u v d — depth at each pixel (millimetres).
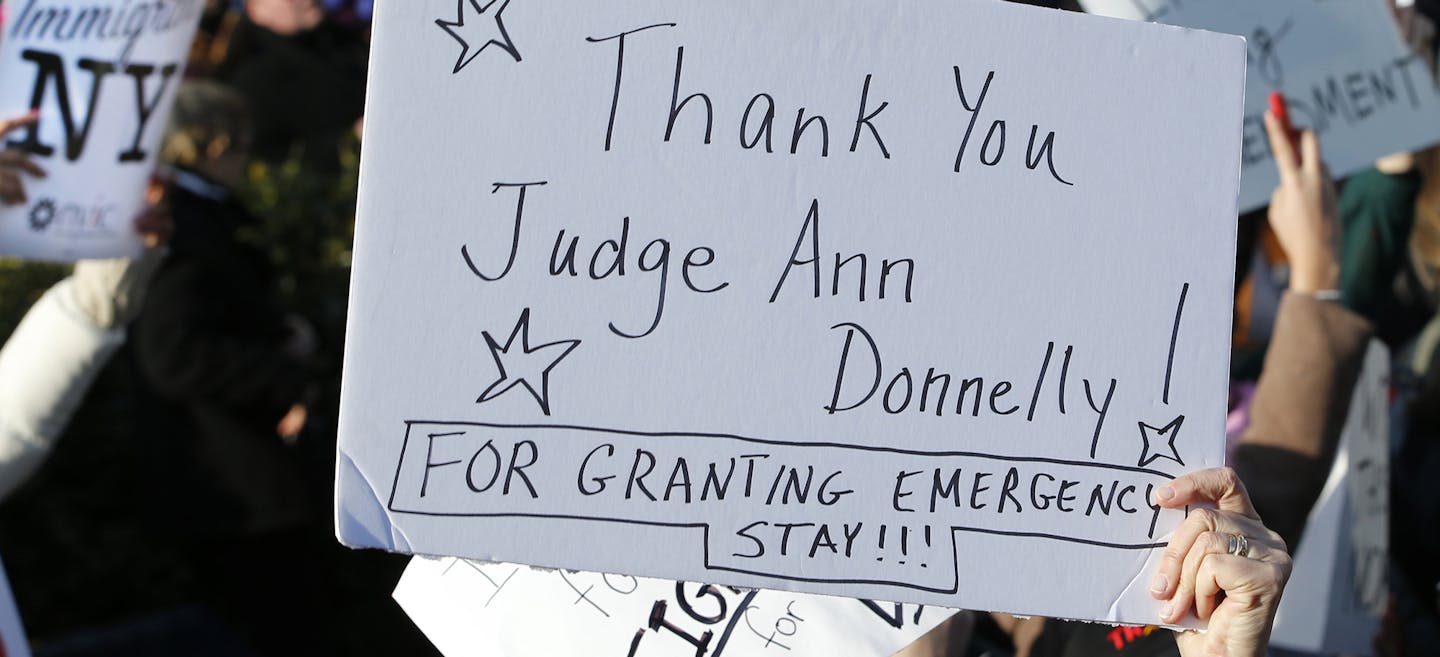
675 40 1353
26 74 2156
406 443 1318
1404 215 2998
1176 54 1420
